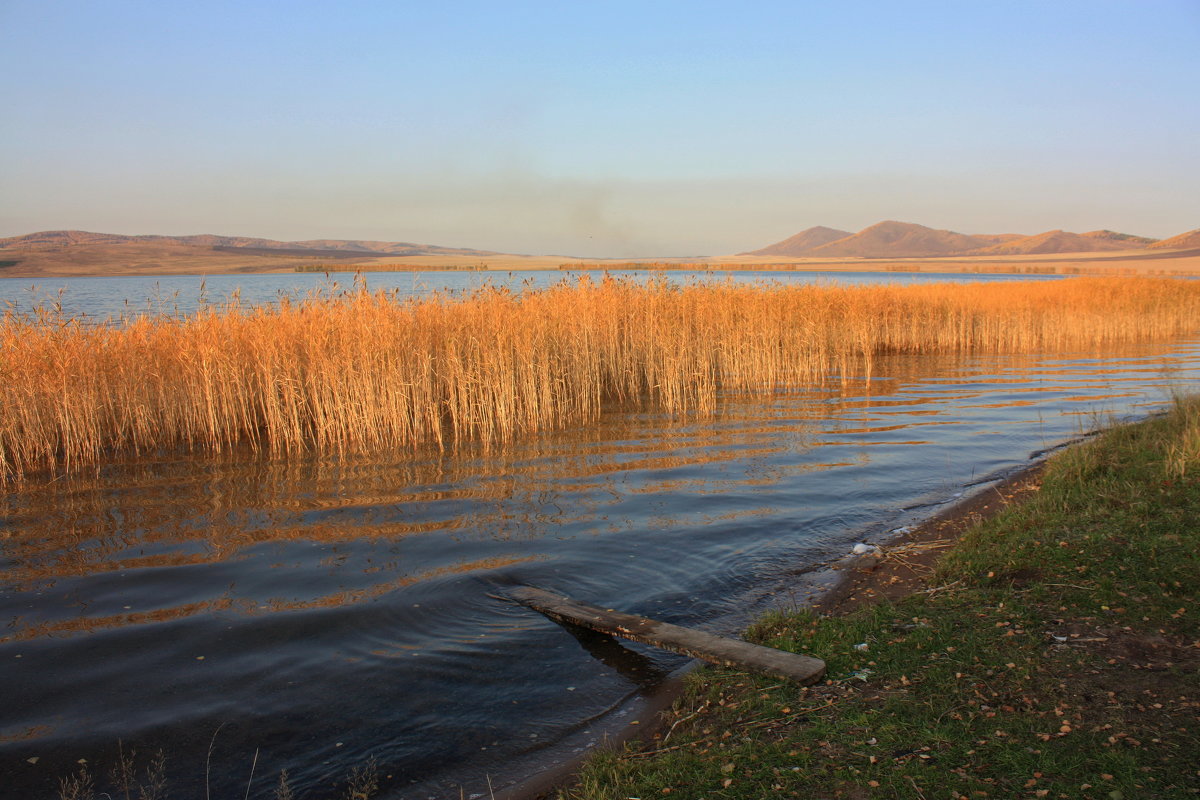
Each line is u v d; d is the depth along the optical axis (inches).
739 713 168.2
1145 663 168.6
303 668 210.5
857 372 823.7
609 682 199.3
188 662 215.0
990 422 546.0
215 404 522.0
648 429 534.6
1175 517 250.2
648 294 747.4
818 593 248.8
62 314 506.3
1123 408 581.6
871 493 369.7
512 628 232.1
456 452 475.8
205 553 304.2
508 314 596.7
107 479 417.1
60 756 170.6
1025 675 168.4
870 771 138.3
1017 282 1481.3
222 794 156.4
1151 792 123.6
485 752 169.5
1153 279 1558.8
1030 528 264.8
